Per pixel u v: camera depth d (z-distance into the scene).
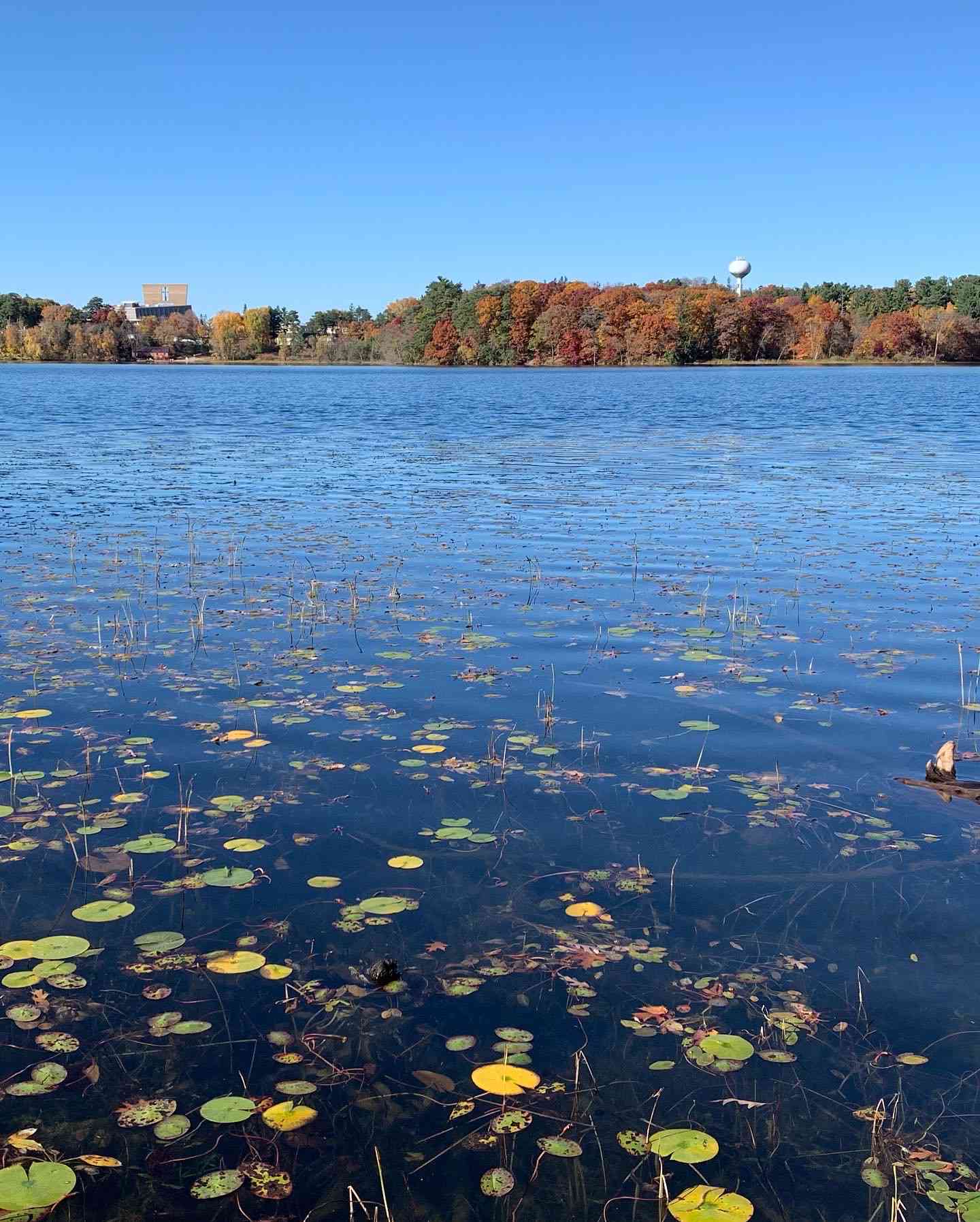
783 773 6.30
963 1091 3.59
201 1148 3.34
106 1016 3.97
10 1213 3.04
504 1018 3.99
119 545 13.56
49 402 51.72
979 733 6.96
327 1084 3.62
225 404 50.34
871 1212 3.09
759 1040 3.87
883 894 4.90
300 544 13.72
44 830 5.47
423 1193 3.17
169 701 7.49
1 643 8.88
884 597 10.80
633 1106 3.52
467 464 24.27
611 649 8.91
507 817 5.70
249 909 4.74
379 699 7.58
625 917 4.71
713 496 18.70
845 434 33.06
